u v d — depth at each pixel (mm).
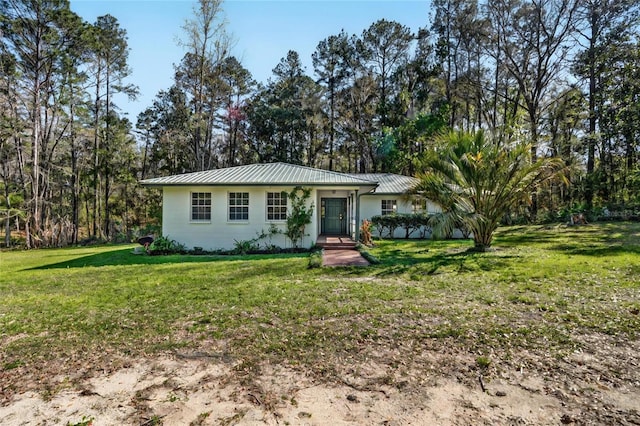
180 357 3520
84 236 29594
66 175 25922
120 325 4496
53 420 2484
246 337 4000
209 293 6094
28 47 21266
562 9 22344
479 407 2566
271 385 2941
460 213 10812
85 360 3479
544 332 3994
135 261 11219
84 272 9023
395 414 2496
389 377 3035
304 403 2660
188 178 13359
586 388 2807
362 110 33531
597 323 4246
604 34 20188
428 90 29281
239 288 6422
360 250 11977
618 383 2877
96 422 2457
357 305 5172
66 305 5516
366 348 3646
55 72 22734
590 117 21766
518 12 23562
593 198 22766
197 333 4164
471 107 30109
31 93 22000
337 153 35688
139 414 2547
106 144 26719
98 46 23500
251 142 35250
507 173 10867
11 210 21281
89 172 26969
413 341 3807
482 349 3574
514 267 7973
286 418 2469
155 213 31875
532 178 10852
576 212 20828
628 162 21984
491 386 2865
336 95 34719
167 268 9211
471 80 26641
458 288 6160
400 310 4902
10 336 4172
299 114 33188
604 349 3539
